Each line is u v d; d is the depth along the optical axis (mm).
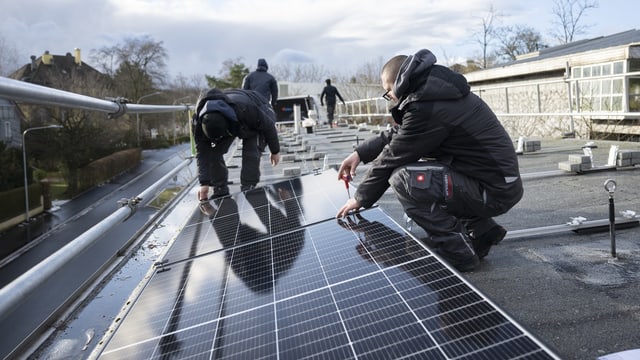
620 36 19281
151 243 4566
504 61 34969
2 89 1863
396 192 2619
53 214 29219
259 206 3707
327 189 3674
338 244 2354
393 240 2201
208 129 4219
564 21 32594
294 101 22297
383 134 3068
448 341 1333
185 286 2352
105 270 3932
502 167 2449
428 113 2391
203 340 1732
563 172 5219
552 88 15695
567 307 2203
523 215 3775
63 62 52750
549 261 2750
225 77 67312
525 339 1243
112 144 39562
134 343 1864
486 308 1435
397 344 1385
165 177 5102
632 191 4207
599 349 1860
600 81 13359
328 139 11844
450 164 2547
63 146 34469
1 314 1684
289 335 1605
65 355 2711
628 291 2299
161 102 54594
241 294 2059
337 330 1549
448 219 2578
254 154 4852
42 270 2078
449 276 1691
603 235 3133
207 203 4363
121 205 3576
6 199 26562
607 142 8039
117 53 52719
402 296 1650
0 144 28797
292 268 2207
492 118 2469
